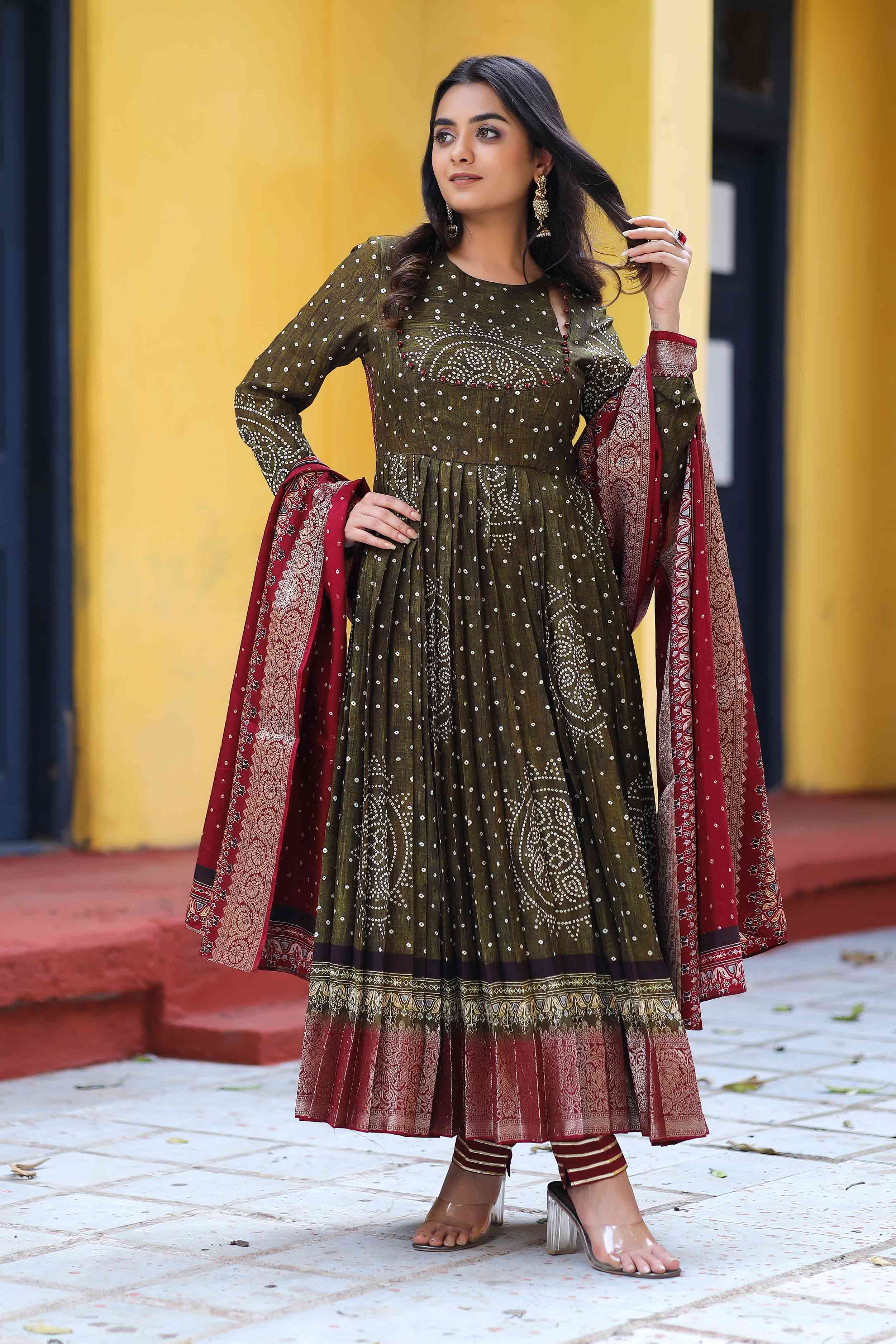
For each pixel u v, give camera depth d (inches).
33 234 404.5
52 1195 219.8
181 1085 293.6
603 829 192.1
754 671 587.2
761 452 584.7
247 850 199.3
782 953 438.0
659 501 200.8
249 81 420.8
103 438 401.1
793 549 587.8
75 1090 289.3
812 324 587.2
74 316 401.7
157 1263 188.4
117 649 405.7
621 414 200.8
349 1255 191.5
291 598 198.8
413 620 192.4
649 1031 187.8
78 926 311.0
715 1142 248.7
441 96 197.8
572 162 195.9
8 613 403.2
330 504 197.6
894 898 487.5
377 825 190.2
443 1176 231.0
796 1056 311.9
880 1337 161.5
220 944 199.5
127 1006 317.4
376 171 439.8
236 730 201.6
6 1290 178.4
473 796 190.2
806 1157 239.3
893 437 617.9
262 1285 179.8
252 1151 245.1
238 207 420.8
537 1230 202.8
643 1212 210.7
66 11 397.7
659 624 210.5
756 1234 200.2
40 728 410.3
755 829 207.6
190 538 417.7
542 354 196.9
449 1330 163.9
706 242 410.3
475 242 199.9
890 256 612.1
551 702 193.9
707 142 409.7
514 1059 185.9
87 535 402.3
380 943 188.5
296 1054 316.5
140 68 402.3
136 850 410.3
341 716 194.9
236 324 422.3
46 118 400.5
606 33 402.3
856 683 611.5
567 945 188.7
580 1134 184.2
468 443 195.2
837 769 605.3
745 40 562.9
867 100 600.1
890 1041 325.7
